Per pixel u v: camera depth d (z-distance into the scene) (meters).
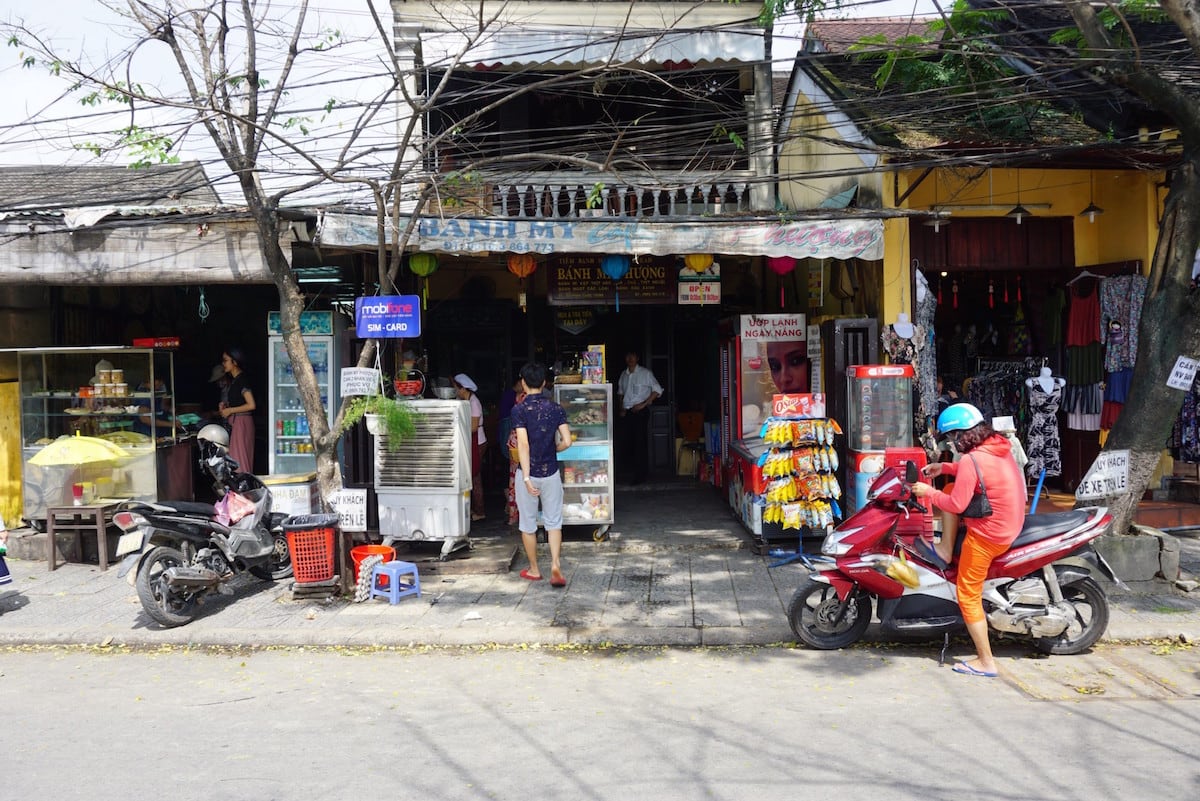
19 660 6.29
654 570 8.12
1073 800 3.81
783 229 8.45
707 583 7.64
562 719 4.91
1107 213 9.62
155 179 11.91
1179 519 8.96
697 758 4.33
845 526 6.08
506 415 10.86
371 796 3.96
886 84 9.83
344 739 4.65
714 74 11.22
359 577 7.36
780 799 3.87
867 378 8.34
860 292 9.74
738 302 13.34
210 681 5.73
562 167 10.84
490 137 11.23
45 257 8.71
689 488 12.16
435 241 8.29
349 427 7.95
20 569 8.59
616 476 12.85
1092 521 5.80
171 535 6.82
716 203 10.58
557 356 13.08
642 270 10.21
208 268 8.72
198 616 6.98
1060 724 4.70
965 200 9.52
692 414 13.27
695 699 5.22
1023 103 8.80
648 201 10.55
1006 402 10.34
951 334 11.23
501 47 10.07
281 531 7.96
